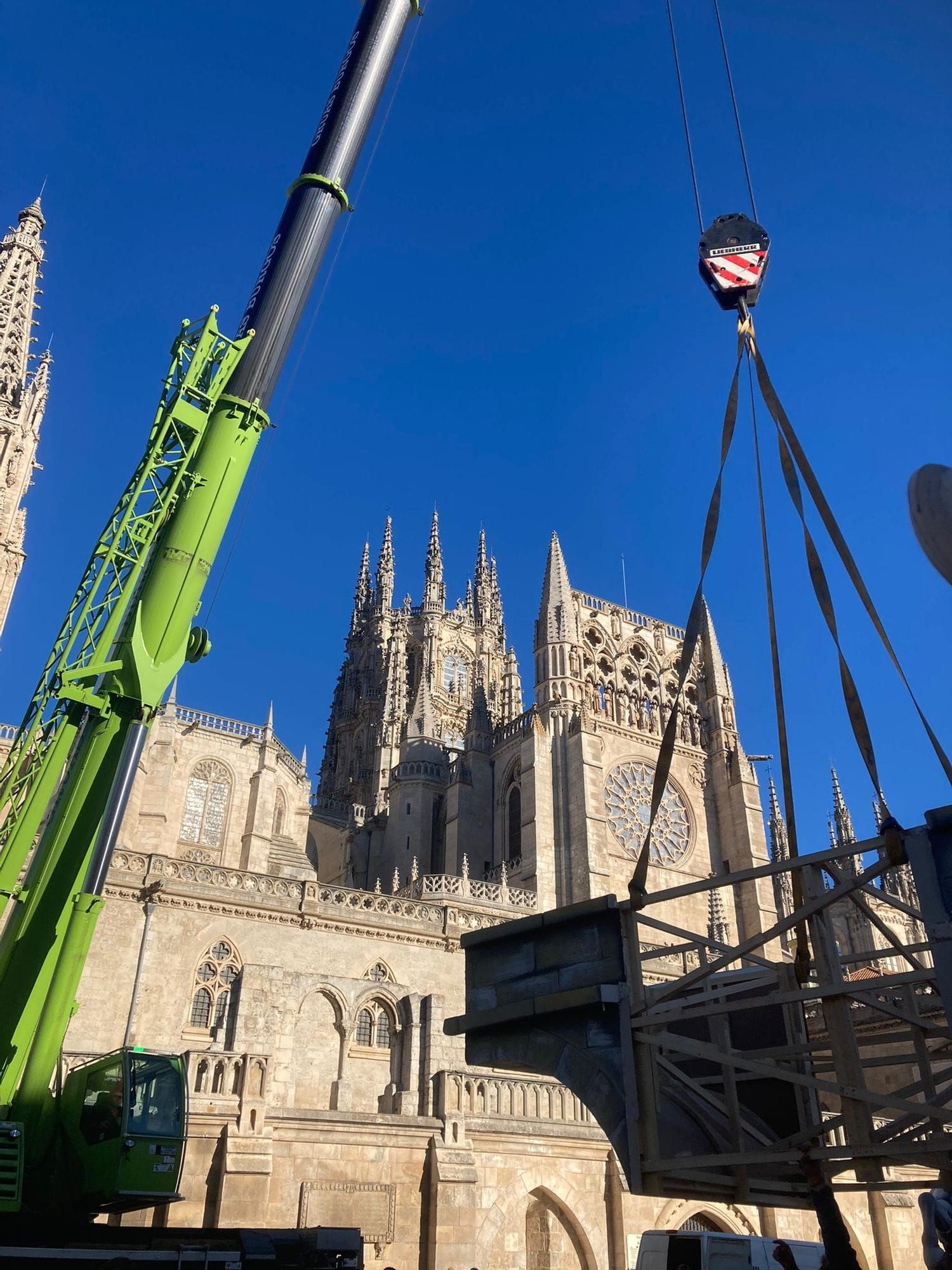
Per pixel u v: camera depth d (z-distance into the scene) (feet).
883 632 39.11
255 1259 58.49
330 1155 120.16
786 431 49.49
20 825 63.72
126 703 67.92
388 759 355.15
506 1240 126.31
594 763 248.73
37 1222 60.39
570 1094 144.05
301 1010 151.12
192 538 72.64
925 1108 38.40
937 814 37.86
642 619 292.40
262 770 243.40
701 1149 52.44
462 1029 53.47
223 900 159.84
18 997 61.36
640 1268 111.86
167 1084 66.44
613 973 48.80
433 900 207.92
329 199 82.48
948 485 24.66
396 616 429.38
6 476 249.75
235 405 76.23
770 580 53.72
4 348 269.44
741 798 265.75
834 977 42.68
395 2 87.86
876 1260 153.79
